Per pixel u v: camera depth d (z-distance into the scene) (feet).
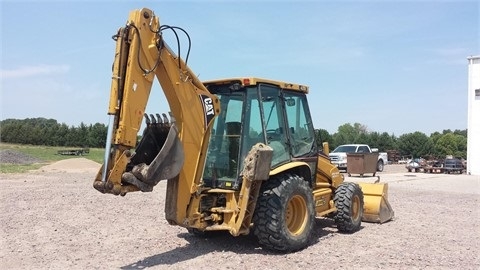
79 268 19.44
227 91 23.52
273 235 21.43
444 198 46.21
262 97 22.88
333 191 28.89
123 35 18.78
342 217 27.14
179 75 20.57
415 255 21.97
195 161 21.24
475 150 92.79
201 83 21.70
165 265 19.84
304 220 22.98
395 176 80.33
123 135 18.37
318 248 23.26
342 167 87.51
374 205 30.83
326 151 29.25
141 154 20.13
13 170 81.82
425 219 32.71
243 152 22.06
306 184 23.21
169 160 19.57
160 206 37.76
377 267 19.85
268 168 21.01
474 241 25.31
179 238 25.38
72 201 40.19
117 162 18.29
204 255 21.59
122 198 42.86
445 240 25.53
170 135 19.60
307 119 26.68
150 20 19.39
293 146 24.82
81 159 98.84
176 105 20.61
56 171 81.71
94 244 23.98
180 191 20.61
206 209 22.26
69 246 23.52
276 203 21.44
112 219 31.42
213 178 22.59
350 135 207.10
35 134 269.64
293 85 25.26
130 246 23.52
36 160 119.44
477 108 93.15
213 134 23.40
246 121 22.48
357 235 26.73
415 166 98.73
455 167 96.07
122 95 18.69
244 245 23.62
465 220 32.42
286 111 24.71
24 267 19.63
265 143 22.38
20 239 25.07
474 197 47.37
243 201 20.98
